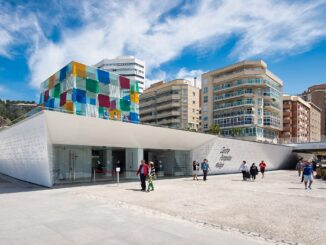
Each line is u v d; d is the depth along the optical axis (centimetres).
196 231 721
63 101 3238
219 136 3278
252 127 6619
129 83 3791
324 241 646
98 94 3359
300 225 795
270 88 7050
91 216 891
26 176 2295
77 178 2591
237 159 3606
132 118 3725
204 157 3147
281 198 1309
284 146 4822
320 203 1170
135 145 2491
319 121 10894
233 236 679
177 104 8081
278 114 7644
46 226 763
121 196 1363
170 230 728
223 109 7244
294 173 3584
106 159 3106
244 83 6894
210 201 1216
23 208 1029
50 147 1884
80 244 612
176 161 3247
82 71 3247
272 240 651
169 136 2659
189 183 2103
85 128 1984
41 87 3859
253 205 1120
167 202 1184
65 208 1030
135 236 671
